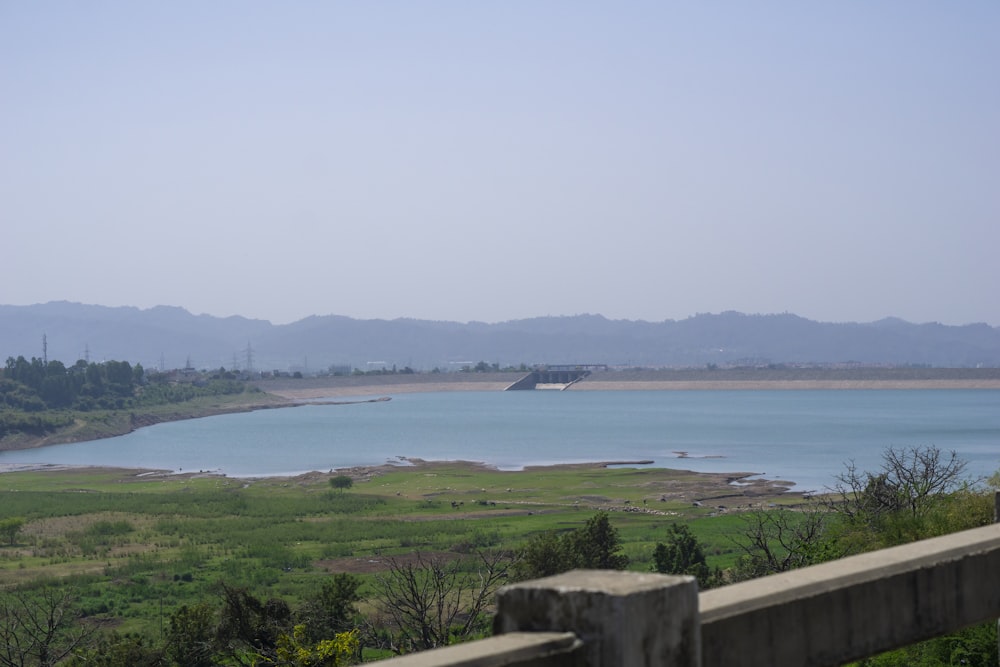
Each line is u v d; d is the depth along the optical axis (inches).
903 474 835.4
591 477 3978.8
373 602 1154.0
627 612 111.5
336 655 744.3
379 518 2901.1
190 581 1941.4
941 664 393.4
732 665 125.4
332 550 2237.9
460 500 3334.2
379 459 5068.9
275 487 3917.3
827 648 136.2
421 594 880.9
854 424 6638.8
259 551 2277.3
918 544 160.6
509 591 119.9
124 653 1005.8
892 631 145.1
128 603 1721.2
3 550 2434.8
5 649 991.0
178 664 980.6
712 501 3132.4
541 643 111.0
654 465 4441.4
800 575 140.0
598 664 112.3
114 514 3083.2
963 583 156.1
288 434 6968.5
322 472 4468.5
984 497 550.9
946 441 4940.9
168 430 7726.4
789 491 3324.3
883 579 144.3
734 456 4729.3
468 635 763.4
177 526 2778.1
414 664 103.4
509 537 2348.7
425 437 6437.0
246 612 943.7
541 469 4377.5
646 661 113.4
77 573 2050.9
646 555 1774.1
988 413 7829.7
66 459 5502.0
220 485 4013.3
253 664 810.8
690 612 119.1
